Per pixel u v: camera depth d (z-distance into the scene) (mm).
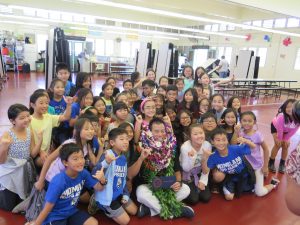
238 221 2137
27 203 1938
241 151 2436
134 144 2295
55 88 2832
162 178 2121
